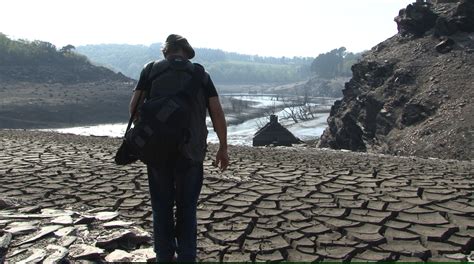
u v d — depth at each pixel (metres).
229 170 9.32
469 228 5.33
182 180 3.62
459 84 30.41
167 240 3.71
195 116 3.53
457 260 4.45
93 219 5.13
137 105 3.67
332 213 5.90
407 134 28.80
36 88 145.62
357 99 37.25
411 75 34.19
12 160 10.65
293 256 4.54
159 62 3.62
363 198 6.68
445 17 36.94
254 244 4.84
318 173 8.97
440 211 5.96
